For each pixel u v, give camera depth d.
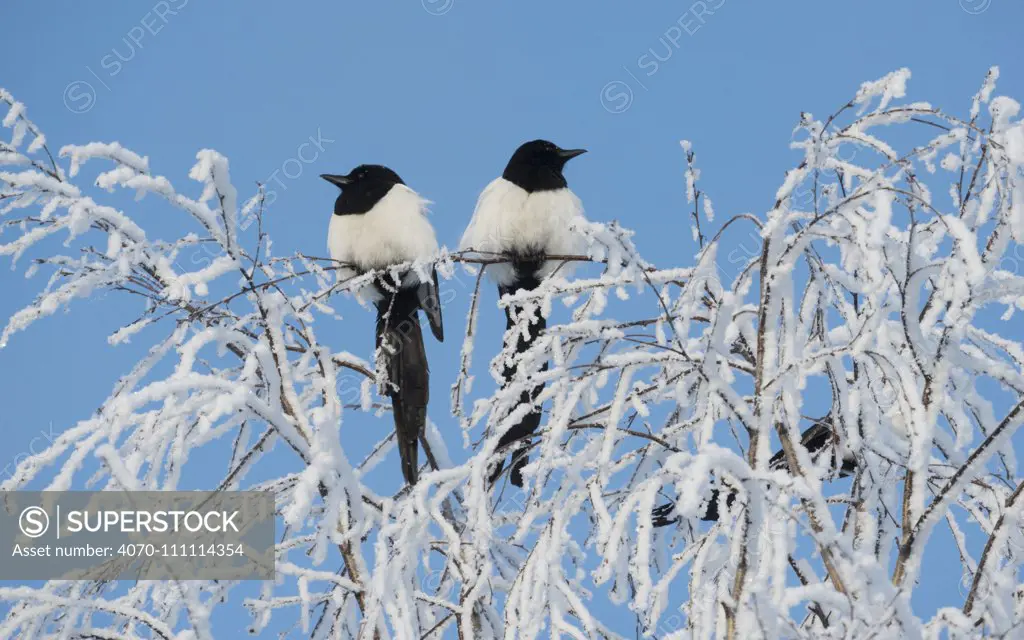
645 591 6.21
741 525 6.29
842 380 7.26
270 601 8.56
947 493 6.54
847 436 7.29
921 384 7.42
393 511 8.94
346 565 8.32
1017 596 6.98
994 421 7.89
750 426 6.66
